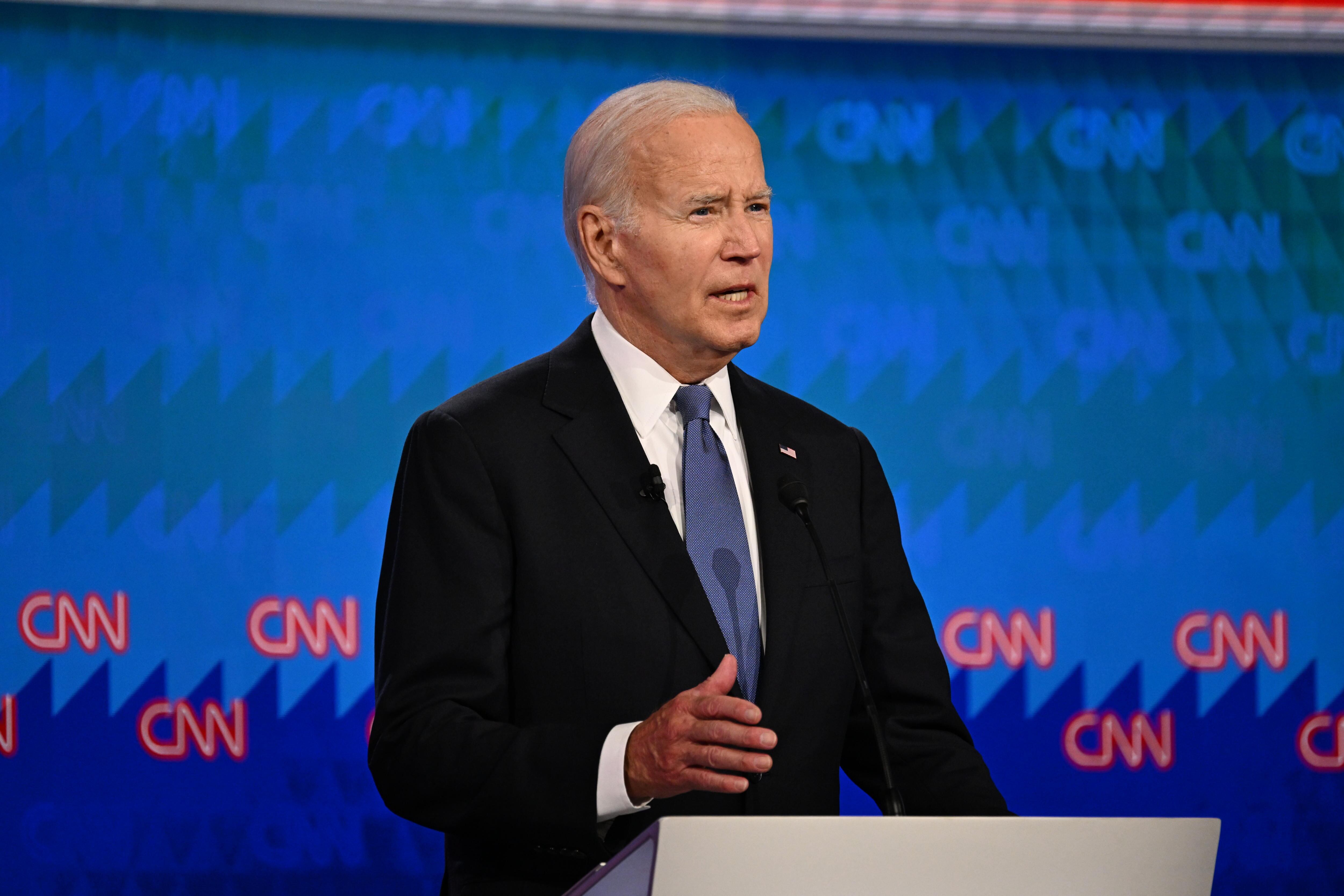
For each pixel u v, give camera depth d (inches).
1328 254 483.2
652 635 212.4
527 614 215.8
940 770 225.9
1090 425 470.6
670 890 141.3
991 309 471.8
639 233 228.2
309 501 443.5
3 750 425.4
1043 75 480.7
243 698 435.8
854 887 146.9
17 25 445.4
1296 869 462.3
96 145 445.1
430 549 219.8
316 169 453.1
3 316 436.1
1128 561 467.2
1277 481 474.3
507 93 462.0
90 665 430.9
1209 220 480.7
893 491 462.6
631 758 184.9
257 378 445.1
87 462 435.8
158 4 451.2
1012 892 151.8
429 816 200.4
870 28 476.1
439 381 452.1
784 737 215.5
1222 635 467.5
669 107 231.9
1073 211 477.4
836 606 211.8
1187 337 476.1
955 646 459.5
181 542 437.4
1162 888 157.4
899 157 473.7
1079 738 460.1
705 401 234.8
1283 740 466.3
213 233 447.2
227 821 432.1
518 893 209.8
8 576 429.7
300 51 455.5
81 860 425.7
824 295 467.2
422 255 454.6
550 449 224.7
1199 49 485.1
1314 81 485.7
